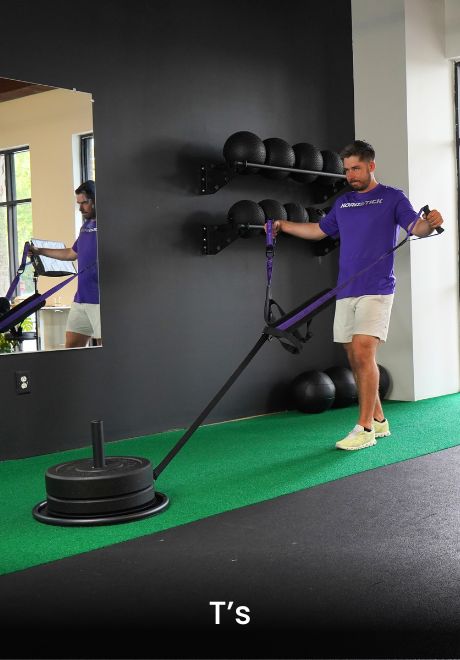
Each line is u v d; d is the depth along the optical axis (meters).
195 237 5.80
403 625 2.20
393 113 6.79
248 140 5.56
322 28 6.79
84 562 2.77
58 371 5.01
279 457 4.59
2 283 4.73
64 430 5.06
